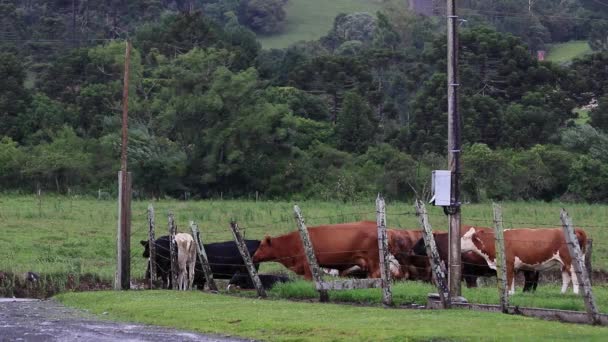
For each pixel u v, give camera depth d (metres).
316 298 20.70
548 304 17.98
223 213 45.41
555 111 74.38
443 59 85.75
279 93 79.81
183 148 69.00
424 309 17.83
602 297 19.50
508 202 59.66
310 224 41.25
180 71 69.62
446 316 16.52
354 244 24.50
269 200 65.00
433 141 70.44
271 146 68.81
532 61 78.94
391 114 83.25
